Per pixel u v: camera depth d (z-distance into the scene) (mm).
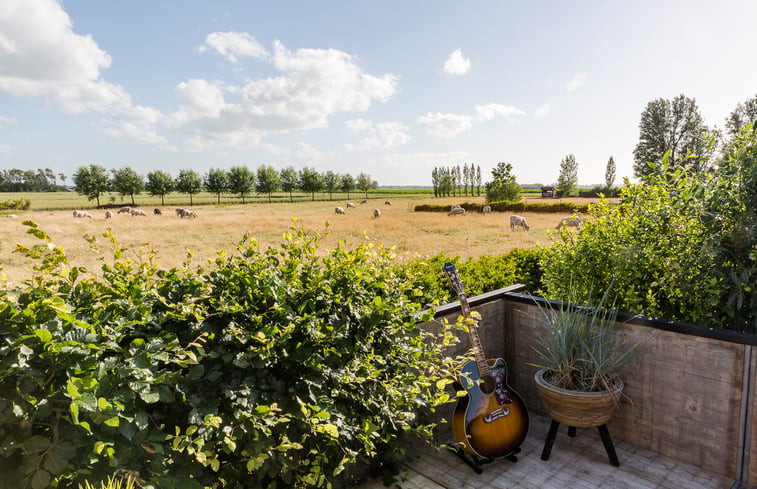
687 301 3182
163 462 1653
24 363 1427
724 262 3043
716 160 3271
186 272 2391
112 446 1529
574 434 3334
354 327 2580
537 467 2957
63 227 26156
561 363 3023
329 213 43312
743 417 2662
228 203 78375
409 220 32594
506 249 17016
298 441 2213
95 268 11617
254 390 2008
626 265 3373
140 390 1628
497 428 2900
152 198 99625
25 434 1434
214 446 1857
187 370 1946
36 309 1660
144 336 1910
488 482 2801
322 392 2238
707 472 2830
